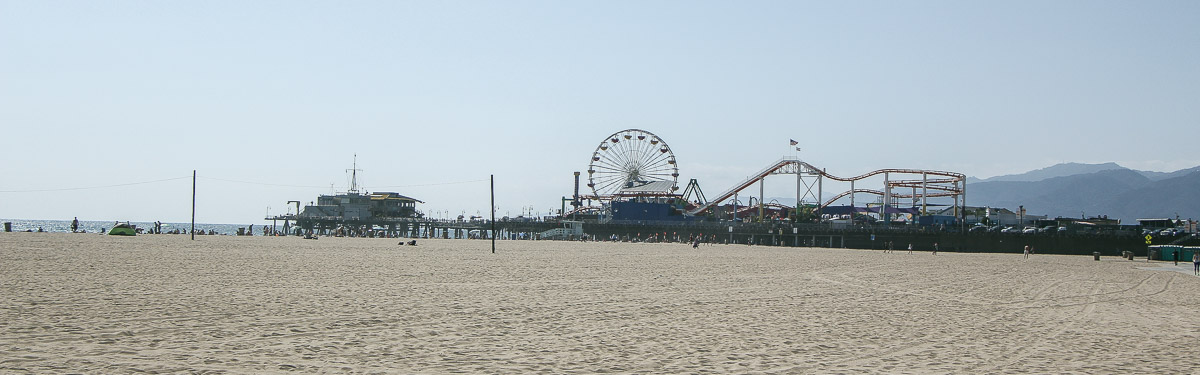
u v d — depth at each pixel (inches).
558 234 6097.4
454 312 848.3
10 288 930.1
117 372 490.0
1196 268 2321.6
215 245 2696.9
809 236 5487.2
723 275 1621.6
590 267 1809.8
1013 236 4968.0
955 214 6535.4
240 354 566.6
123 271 1270.9
